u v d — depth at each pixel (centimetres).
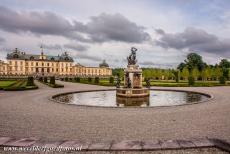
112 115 1449
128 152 764
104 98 2723
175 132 1027
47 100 2239
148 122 1238
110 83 5503
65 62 16425
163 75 12025
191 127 1116
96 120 1295
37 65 15525
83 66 18000
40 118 1353
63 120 1295
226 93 2978
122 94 2764
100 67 19125
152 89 3941
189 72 10781
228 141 866
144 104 2198
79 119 1323
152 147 793
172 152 764
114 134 999
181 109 1669
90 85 5341
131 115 1448
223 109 1653
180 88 4178
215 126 1132
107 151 772
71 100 2522
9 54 15100
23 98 2417
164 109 1677
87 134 999
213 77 9850
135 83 3019
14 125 1172
